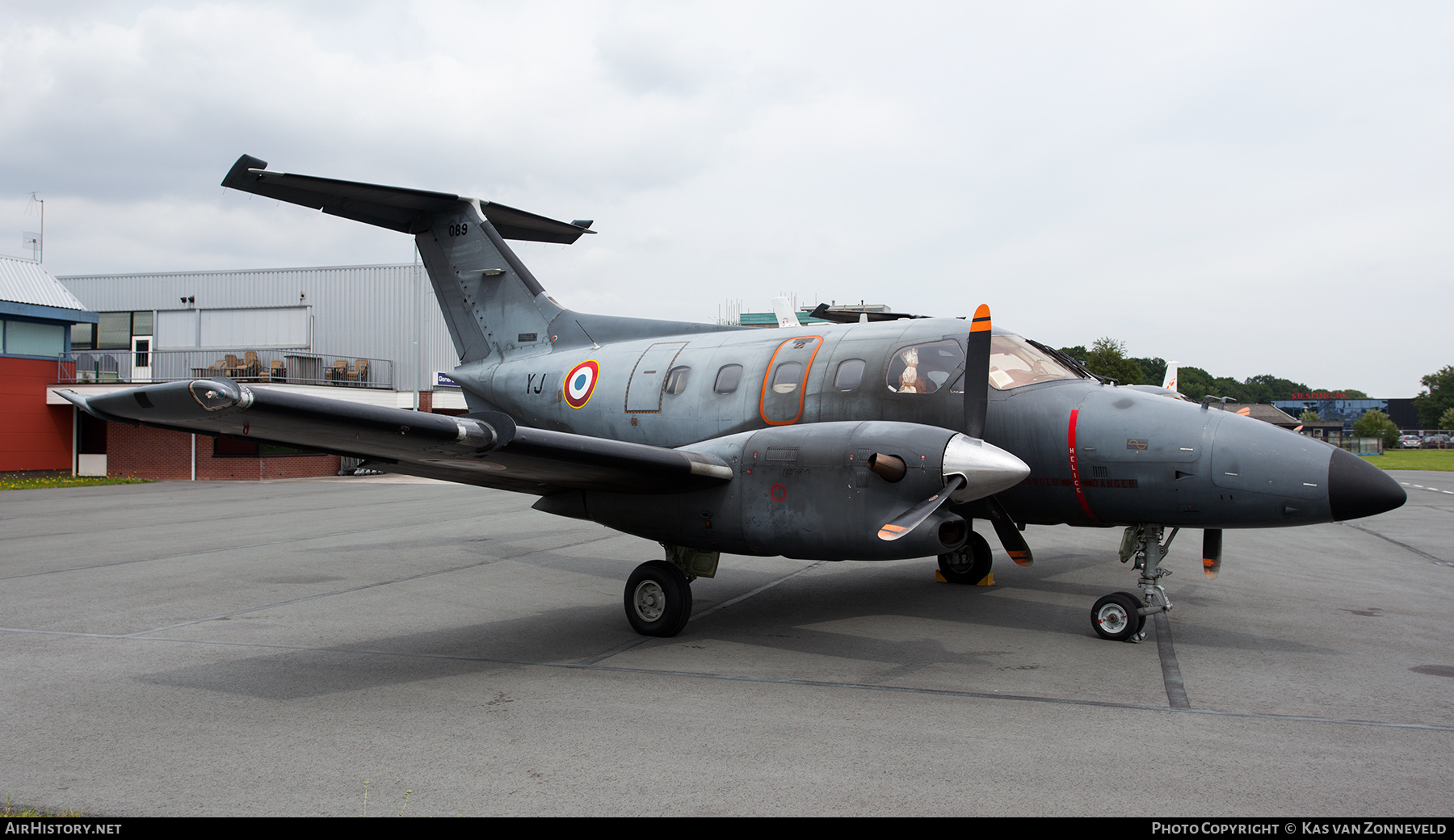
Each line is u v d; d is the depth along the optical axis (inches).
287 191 391.9
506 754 166.9
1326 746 170.6
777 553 247.8
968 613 303.4
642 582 268.7
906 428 229.9
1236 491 241.8
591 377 373.1
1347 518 233.8
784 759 164.1
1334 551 470.0
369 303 1229.7
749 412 317.1
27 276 1018.1
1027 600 327.6
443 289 446.3
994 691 209.2
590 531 533.0
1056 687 213.3
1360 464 234.4
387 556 432.5
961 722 185.8
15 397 986.1
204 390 159.0
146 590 341.4
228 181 369.7
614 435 361.1
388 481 1026.1
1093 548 470.9
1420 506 764.0
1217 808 141.7
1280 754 166.2
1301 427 1325.0
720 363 334.6
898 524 219.8
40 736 177.2
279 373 1129.4
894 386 287.6
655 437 346.0
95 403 176.1
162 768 159.8
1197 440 247.8
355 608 309.7
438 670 228.7
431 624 285.1
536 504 293.4
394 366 1214.9
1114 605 261.1
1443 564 422.0
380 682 217.6
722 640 263.3
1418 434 4207.7
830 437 235.9
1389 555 454.6
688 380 340.2
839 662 238.4
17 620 289.4
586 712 192.9
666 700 202.2
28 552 445.7
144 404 169.8
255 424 181.5
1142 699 202.8
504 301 425.4
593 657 242.8
